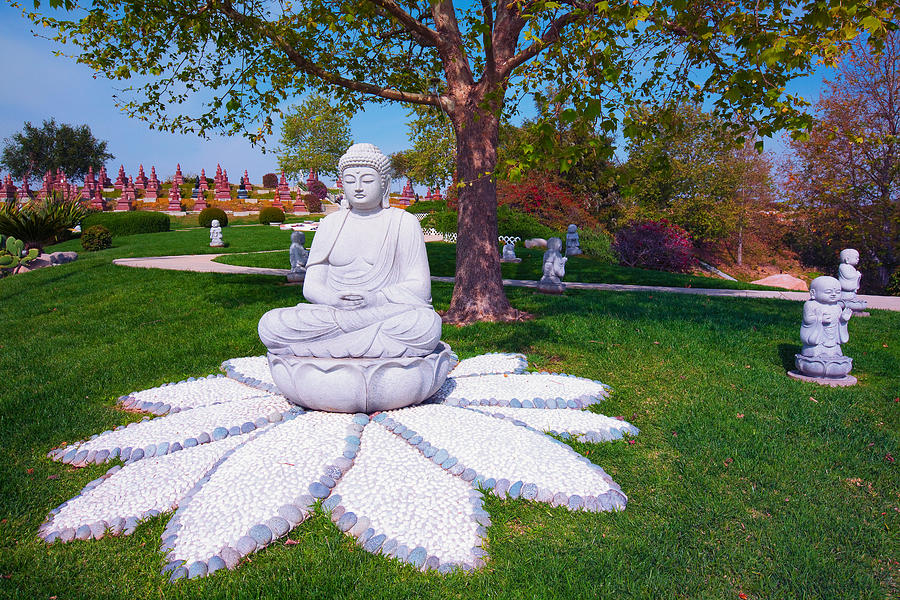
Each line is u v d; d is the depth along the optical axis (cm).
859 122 2264
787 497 405
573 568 319
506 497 384
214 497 369
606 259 2294
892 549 347
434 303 1167
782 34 604
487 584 305
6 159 5591
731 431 519
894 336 917
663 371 703
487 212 989
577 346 809
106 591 307
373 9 904
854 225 2392
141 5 880
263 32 913
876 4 525
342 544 337
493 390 593
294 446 424
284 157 4819
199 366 730
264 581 305
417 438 443
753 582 313
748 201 3397
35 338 886
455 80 969
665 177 766
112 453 457
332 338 489
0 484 427
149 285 1273
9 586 310
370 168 533
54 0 710
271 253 2130
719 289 1572
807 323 682
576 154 531
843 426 534
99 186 5294
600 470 428
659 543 345
